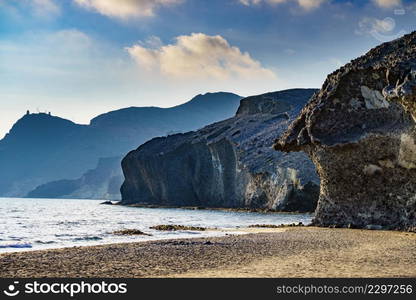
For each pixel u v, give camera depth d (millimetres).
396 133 32031
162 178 159875
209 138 145625
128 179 186125
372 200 34469
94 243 26391
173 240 25000
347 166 35625
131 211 111688
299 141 39906
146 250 19672
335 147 35719
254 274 12977
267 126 132625
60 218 65562
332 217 37344
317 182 88375
